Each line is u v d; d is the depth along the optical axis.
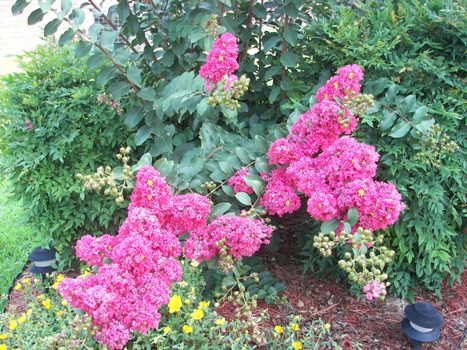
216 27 2.53
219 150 2.44
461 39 2.40
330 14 3.04
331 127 2.01
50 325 2.26
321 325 2.28
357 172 1.81
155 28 2.95
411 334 2.24
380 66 2.45
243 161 2.26
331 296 2.68
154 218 1.70
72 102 2.74
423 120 2.22
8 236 3.55
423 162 2.27
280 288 2.61
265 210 2.12
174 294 2.23
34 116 2.75
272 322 2.41
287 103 2.68
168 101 2.29
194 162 2.38
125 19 2.69
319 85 2.69
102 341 1.54
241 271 2.40
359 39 2.59
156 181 1.78
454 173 2.39
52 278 2.84
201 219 1.90
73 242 3.07
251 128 2.80
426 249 2.45
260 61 3.04
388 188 1.78
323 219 1.80
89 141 2.78
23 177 2.81
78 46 2.40
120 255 1.63
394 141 2.38
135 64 2.99
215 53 2.19
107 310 1.51
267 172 2.18
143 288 1.62
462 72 2.52
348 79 2.12
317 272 2.79
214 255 2.02
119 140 2.88
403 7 2.72
